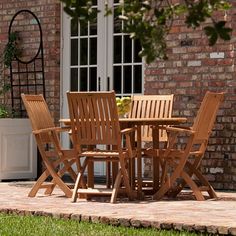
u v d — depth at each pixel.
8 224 8.29
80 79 13.80
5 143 13.61
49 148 13.87
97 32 13.62
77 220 8.49
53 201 10.04
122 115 10.72
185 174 10.14
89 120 9.80
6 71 14.54
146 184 11.20
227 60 11.92
